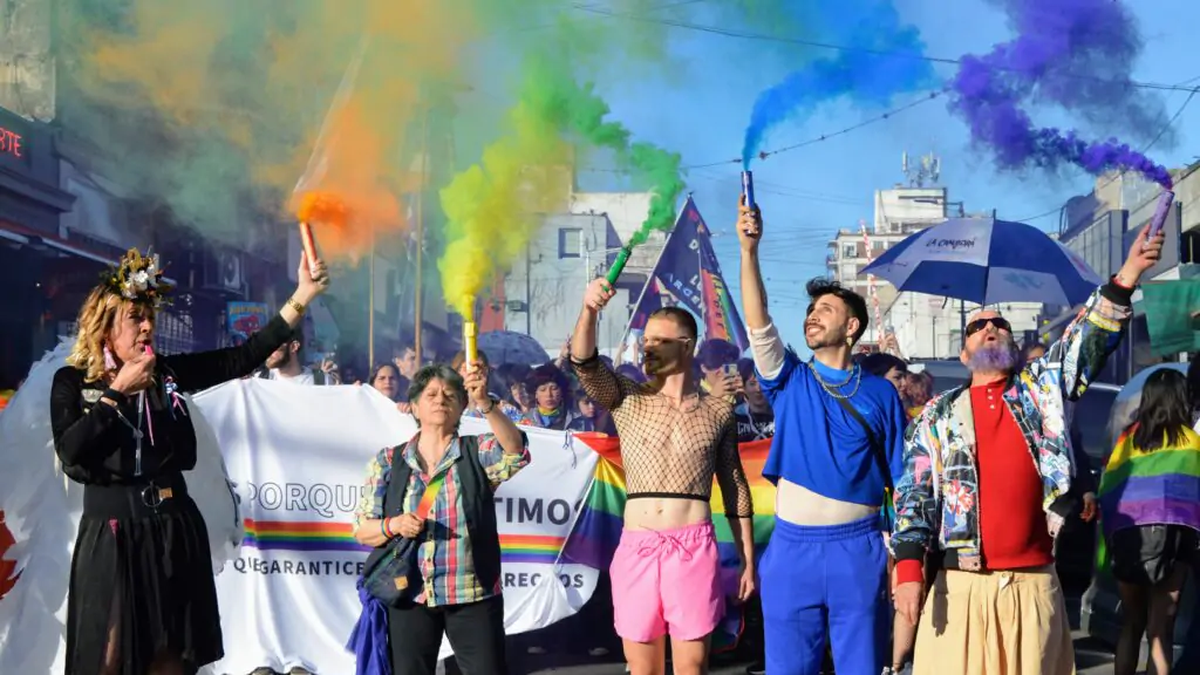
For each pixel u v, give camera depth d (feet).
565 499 23.71
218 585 22.91
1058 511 14.58
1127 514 21.42
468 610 16.74
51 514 16.43
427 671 16.93
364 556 23.17
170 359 15.37
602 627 25.82
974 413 15.02
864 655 16.17
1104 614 26.45
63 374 14.88
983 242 30.60
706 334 35.40
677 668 16.81
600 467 23.88
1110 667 24.36
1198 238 69.15
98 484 14.49
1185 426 21.39
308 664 22.74
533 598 23.50
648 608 16.84
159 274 15.20
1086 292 30.66
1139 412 21.76
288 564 23.08
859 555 16.22
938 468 15.10
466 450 17.25
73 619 14.43
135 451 14.52
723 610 17.06
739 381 25.82
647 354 17.54
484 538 16.89
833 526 16.31
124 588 14.32
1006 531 14.67
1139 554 21.17
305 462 23.25
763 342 16.83
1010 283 31.91
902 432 16.66
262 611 22.89
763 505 23.81
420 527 16.49
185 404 15.33
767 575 16.72
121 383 14.17
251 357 15.84
